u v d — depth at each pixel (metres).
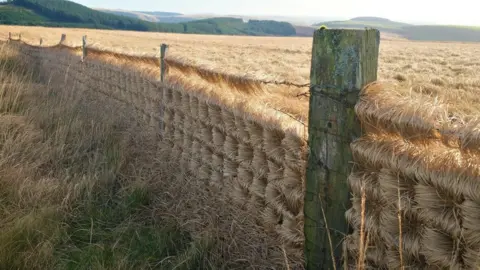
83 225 3.61
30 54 13.20
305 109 3.00
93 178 4.19
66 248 3.23
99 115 6.22
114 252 3.19
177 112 4.48
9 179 3.88
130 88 5.96
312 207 2.45
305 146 2.61
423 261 1.93
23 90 7.02
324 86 2.26
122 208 3.86
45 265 2.98
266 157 3.04
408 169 1.92
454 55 34.91
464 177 1.71
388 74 15.17
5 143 4.57
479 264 1.67
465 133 1.70
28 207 3.60
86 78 8.01
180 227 3.62
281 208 2.85
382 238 2.09
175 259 3.16
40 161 4.54
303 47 53.38
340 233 2.33
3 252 2.92
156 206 3.97
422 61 26.48
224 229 3.34
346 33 2.13
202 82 4.02
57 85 8.57
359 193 2.16
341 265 2.34
